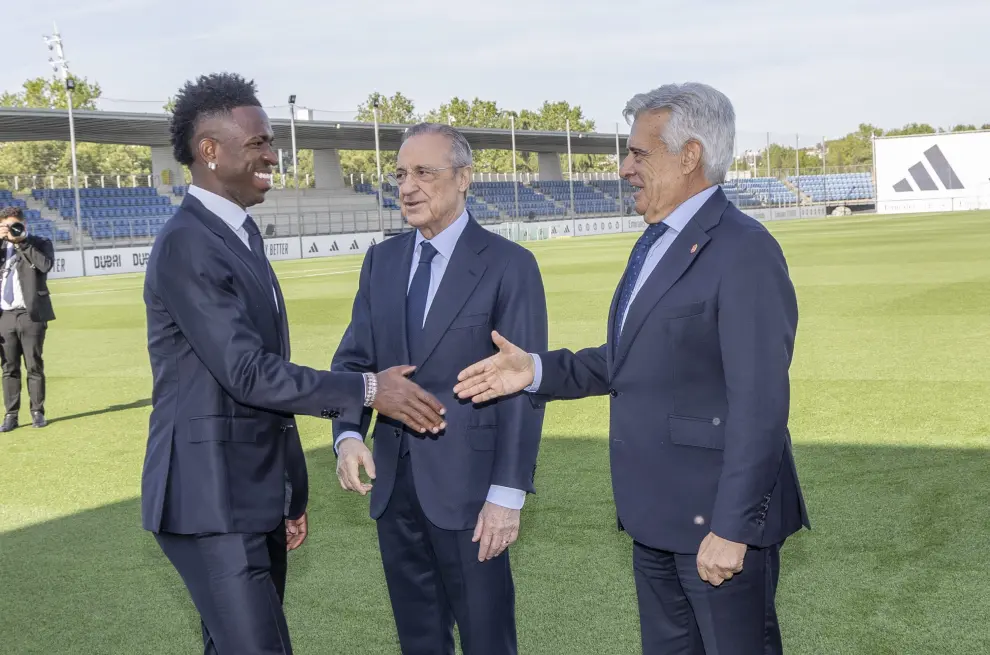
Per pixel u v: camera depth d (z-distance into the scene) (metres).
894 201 60.81
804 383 7.19
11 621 3.47
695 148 2.10
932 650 2.95
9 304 7.03
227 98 2.28
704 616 2.14
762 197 65.81
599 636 3.15
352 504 4.75
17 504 5.03
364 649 3.13
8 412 7.09
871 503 4.34
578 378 2.41
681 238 2.11
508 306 2.50
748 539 1.97
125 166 66.38
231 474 2.24
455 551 2.48
